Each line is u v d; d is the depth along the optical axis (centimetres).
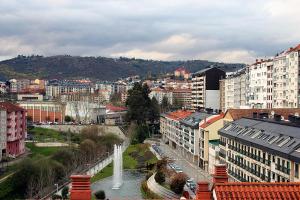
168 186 13525
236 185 2786
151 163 19675
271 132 10719
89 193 2759
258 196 2708
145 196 13600
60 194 13400
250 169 11338
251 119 13188
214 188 2803
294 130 9944
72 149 19475
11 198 13238
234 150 12712
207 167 17200
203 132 17512
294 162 8750
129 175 18125
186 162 19825
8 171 16175
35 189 13488
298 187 2777
